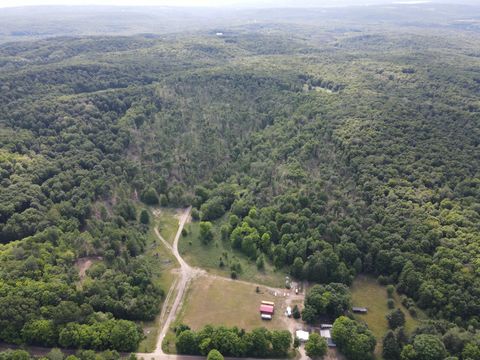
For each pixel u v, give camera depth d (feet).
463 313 407.64
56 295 399.03
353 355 385.50
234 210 607.78
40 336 374.02
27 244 453.58
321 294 442.09
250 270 513.45
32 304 385.50
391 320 421.18
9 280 401.49
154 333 415.64
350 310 441.68
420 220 492.54
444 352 367.45
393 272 476.54
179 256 543.39
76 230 504.43
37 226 493.77
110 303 421.59
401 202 517.96
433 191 530.68
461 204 508.94
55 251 459.73
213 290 481.05
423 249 469.16
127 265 485.15
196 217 627.05
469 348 363.76
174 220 625.82
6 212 497.87
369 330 405.80
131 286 456.04
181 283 492.95
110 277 454.40
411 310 435.53
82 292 419.13
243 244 538.88
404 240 482.69
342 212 538.47
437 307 426.51
